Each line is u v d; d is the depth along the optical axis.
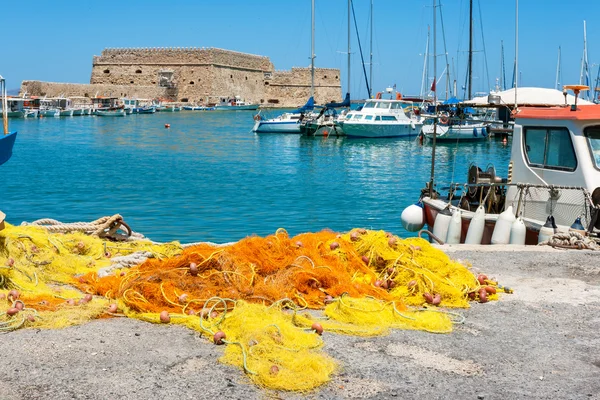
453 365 5.30
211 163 39.38
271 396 4.61
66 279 7.47
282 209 24.05
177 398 4.52
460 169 36.88
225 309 5.89
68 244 8.68
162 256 8.31
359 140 56.97
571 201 11.04
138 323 6.00
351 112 58.59
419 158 43.12
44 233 8.44
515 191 12.40
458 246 9.71
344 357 5.37
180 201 25.45
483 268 8.48
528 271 8.34
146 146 50.56
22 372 4.82
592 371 5.23
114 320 6.08
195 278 6.79
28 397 4.44
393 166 38.59
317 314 6.42
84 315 6.01
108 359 5.12
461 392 4.80
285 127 63.78
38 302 6.35
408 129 58.03
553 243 9.80
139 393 4.57
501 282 7.82
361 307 6.30
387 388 4.82
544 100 19.31
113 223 10.17
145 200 25.58
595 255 9.16
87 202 24.97
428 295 6.80
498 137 54.78
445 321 6.20
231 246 7.46
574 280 7.93
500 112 38.28
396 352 5.53
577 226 10.52
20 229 8.09
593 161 11.03
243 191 28.30
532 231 11.45
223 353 5.31
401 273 7.18
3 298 6.31
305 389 4.71
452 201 14.21
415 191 28.84
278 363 4.98
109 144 51.94
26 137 57.66
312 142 55.28
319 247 7.61
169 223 21.14
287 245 7.51
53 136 59.19
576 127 11.14
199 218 22.06
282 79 146.50
